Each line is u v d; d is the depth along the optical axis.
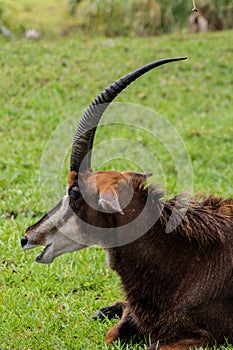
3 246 18.08
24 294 16.14
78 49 40.25
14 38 44.22
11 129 28.67
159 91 34.69
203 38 42.94
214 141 28.27
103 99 13.19
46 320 14.85
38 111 30.92
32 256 17.80
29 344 13.91
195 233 13.10
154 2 45.97
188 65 37.84
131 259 13.12
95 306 15.62
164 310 13.02
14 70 35.66
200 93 34.78
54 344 14.01
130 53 39.38
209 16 46.44
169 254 13.06
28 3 48.50
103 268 17.42
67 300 15.84
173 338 13.04
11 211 20.62
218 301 12.93
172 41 42.28
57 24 46.62
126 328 13.82
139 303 13.19
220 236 13.12
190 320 12.94
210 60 38.56
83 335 14.26
